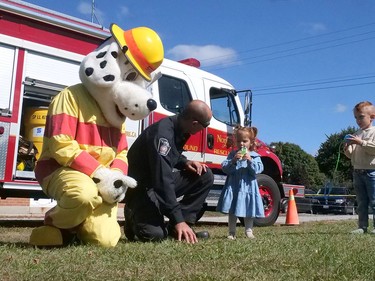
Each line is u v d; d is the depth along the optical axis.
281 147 61.16
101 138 4.05
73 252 3.38
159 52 4.16
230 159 5.43
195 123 4.34
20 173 6.89
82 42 7.64
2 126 6.73
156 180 4.21
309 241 4.26
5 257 3.11
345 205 27.38
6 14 6.81
